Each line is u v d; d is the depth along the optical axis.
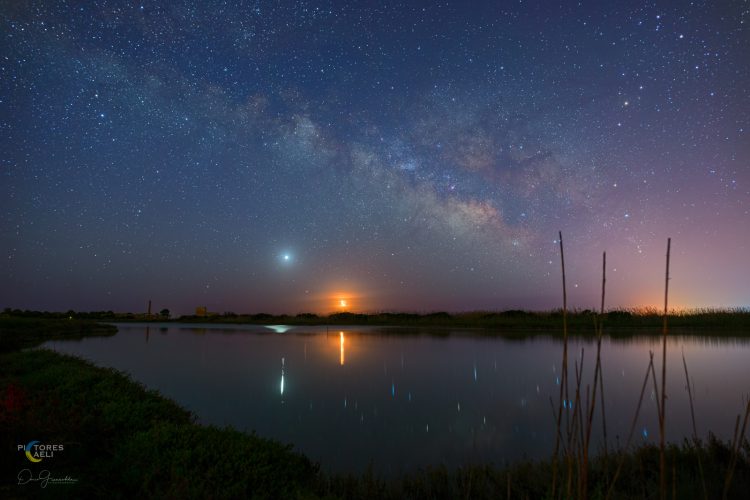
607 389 10.80
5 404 7.18
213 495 4.35
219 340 26.36
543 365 14.72
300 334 30.92
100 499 4.43
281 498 4.60
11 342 21.86
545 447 6.92
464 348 19.91
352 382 12.23
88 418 6.67
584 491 2.62
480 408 9.35
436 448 6.95
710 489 4.39
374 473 5.86
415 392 10.94
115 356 18.41
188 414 8.31
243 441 5.80
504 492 4.88
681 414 8.49
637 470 5.09
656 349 17.86
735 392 10.20
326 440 7.35
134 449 5.44
